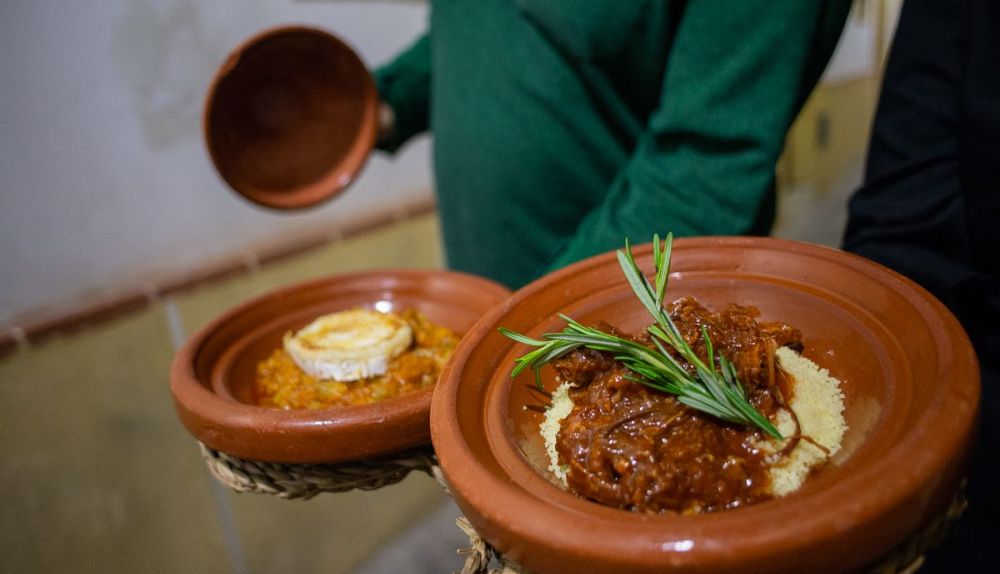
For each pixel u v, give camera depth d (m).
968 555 0.70
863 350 0.53
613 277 0.66
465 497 0.43
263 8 1.70
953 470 0.38
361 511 2.09
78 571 1.47
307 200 0.98
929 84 0.68
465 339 0.59
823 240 1.75
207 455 0.69
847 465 0.41
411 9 2.04
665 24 0.80
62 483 1.43
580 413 0.54
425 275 0.93
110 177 1.49
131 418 1.52
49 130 1.38
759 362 0.52
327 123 1.00
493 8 0.93
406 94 1.22
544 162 0.93
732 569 0.35
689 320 0.56
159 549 1.61
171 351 1.57
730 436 0.49
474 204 1.03
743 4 0.68
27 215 1.38
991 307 0.66
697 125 0.72
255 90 0.92
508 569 0.45
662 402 0.51
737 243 0.64
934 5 0.67
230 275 1.63
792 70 0.69
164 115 1.55
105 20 1.43
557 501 0.43
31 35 1.33
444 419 0.50
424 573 1.99
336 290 0.94
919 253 0.69
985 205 0.63
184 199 1.62
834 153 1.80
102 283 1.50
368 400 0.74
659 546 0.36
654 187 0.75
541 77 0.89
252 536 1.82
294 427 0.60
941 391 0.41
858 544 0.36
